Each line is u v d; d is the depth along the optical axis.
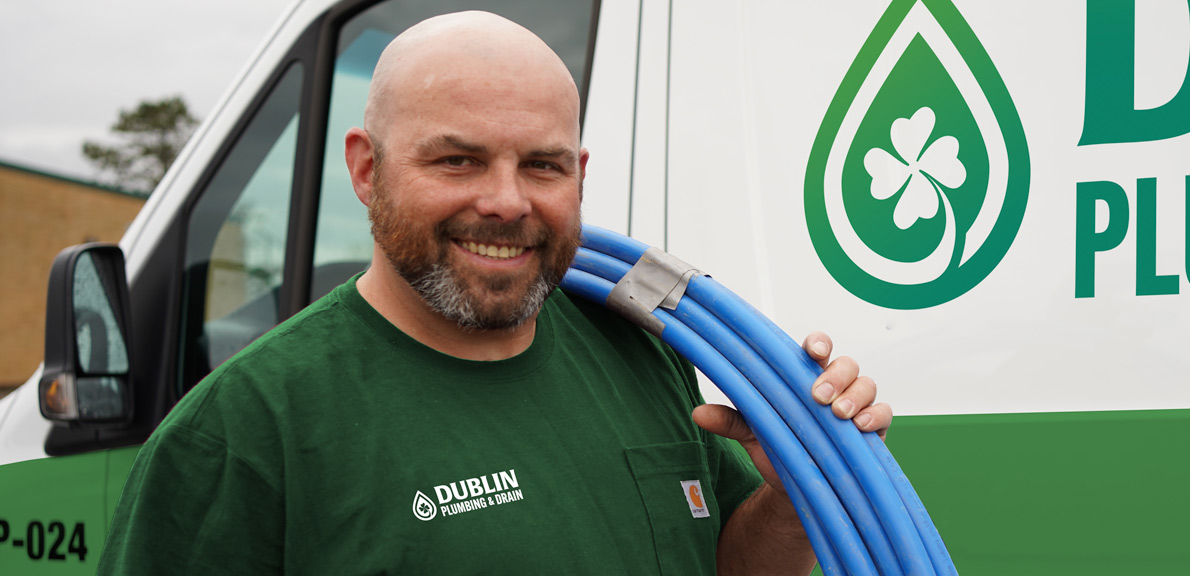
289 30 2.27
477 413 1.22
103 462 2.19
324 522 1.12
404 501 1.13
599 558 1.21
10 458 2.28
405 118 1.19
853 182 1.81
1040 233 1.68
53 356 1.92
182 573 1.09
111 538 1.12
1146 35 1.65
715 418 1.43
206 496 1.09
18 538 2.26
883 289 1.77
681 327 1.46
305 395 1.16
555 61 1.23
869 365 1.77
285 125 2.26
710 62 1.94
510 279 1.20
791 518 1.47
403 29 2.18
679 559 1.30
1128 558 1.61
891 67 1.79
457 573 1.12
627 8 2.03
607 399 1.36
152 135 30.92
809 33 1.87
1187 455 1.59
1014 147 1.71
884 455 1.34
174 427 1.12
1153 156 1.63
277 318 2.25
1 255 26.02
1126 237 1.64
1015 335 1.69
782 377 1.39
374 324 1.23
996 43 1.73
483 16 1.24
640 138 1.98
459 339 1.25
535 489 1.20
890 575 1.30
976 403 1.70
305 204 2.21
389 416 1.17
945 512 1.71
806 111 1.85
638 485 1.30
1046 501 1.65
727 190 1.89
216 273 2.26
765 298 1.84
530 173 1.21
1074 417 1.64
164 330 2.24
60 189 26.97
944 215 1.74
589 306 1.54
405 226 1.19
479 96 1.17
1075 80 1.68
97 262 2.03
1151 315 1.62
